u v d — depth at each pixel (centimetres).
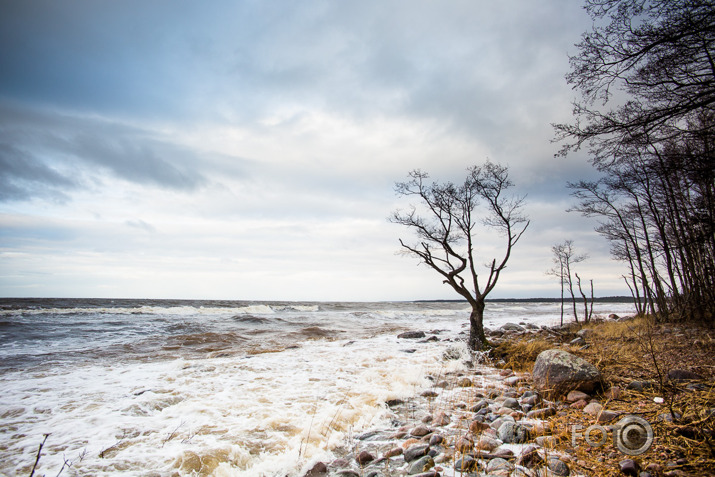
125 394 841
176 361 1202
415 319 3844
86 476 457
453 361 1227
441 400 808
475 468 460
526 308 7356
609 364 902
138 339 1869
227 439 580
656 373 776
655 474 394
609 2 505
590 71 567
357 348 1648
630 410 590
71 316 2923
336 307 6200
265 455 532
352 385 941
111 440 575
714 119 572
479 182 1484
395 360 1331
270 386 929
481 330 1415
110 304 5609
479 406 733
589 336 1573
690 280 1719
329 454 537
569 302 10594
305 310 4953
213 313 3812
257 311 4384
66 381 966
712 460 399
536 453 475
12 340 1738
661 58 515
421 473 447
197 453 519
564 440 518
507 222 1460
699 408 541
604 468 422
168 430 618
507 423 573
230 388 902
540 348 1277
